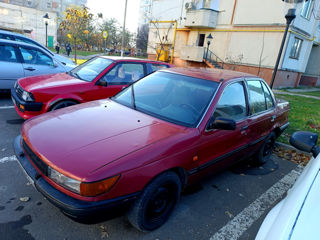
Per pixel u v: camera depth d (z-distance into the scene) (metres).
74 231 2.32
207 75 3.31
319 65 22.66
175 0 21.41
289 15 6.74
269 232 1.42
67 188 1.91
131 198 2.04
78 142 2.18
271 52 16.05
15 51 6.16
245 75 3.63
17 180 3.00
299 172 4.19
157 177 2.22
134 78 5.47
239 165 4.25
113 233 2.35
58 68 6.79
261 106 3.79
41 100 4.27
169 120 2.74
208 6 18.58
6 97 6.79
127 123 2.58
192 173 2.62
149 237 2.35
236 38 17.69
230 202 3.10
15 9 38.38
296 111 9.12
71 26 33.44
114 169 1.92
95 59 5.69
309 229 1.29
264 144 4.06
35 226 2.33
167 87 3.25
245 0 16.78
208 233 2.51
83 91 4.66
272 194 3.41
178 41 21.78
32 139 2.28
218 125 2.59
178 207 2.86
